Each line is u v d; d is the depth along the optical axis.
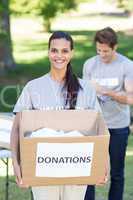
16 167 3.81
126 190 6.64
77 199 4.05
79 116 4.00
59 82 4.03
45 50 23.91
